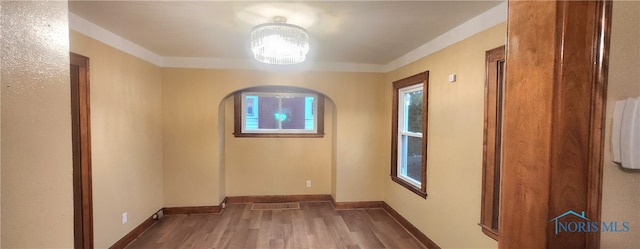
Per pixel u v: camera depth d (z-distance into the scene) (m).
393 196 3.65
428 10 1.98
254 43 2.18
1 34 0.44
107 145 2.53
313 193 4.34
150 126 3.28
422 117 2.92
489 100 1.99
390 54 3.31
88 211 2.29
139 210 3.06
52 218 0.56
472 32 2.16
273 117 4.31
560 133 0.58
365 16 2.09
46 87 0.53
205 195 3.72
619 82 0.59
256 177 4.23
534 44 0.62
